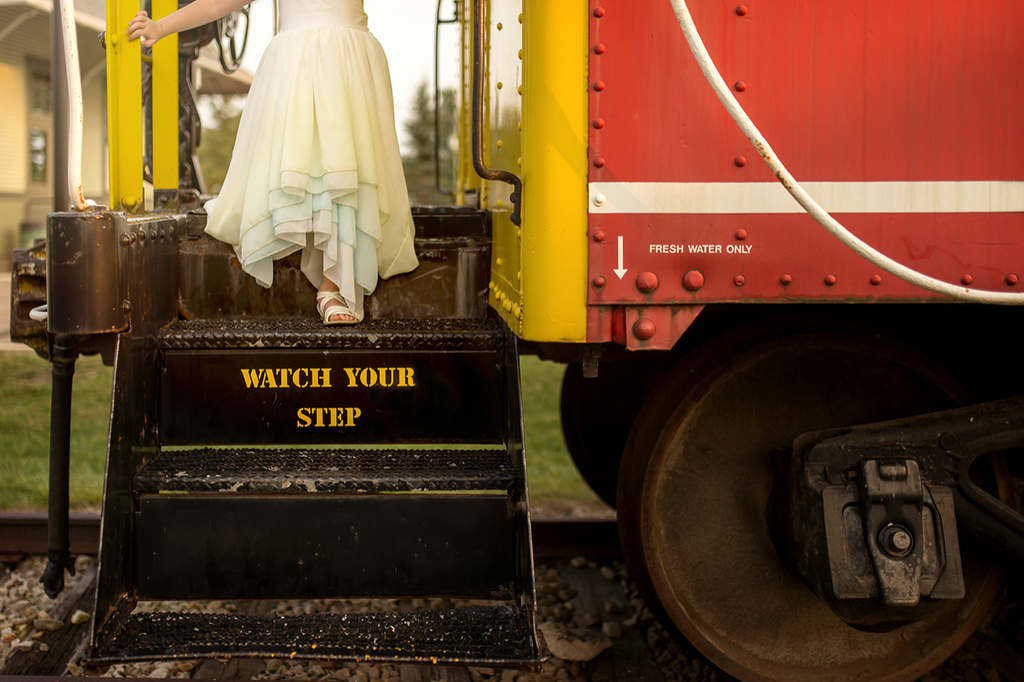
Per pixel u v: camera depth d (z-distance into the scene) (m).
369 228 2.44
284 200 2.37
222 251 2.59
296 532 2.07
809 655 2.42
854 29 1.91
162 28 2.35
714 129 1.90
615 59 1.87
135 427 2.10
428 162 24.00
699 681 2.54
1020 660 2.66
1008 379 2.60
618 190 1.89
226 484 2.04
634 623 2.90
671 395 2.33
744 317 2.50
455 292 2.66
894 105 1.93
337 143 2.36
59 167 5.33
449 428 2.28
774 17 1.90
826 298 1.94
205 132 10.43
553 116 1.87
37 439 5.17
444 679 2.49
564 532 3.44
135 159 2.66
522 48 1.96
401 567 2.08
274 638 1.98
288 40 2.45
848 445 2.18
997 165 1.95
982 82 1.94
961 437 2.19
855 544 2.13
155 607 2.93
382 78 2.58
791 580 2.46
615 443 3.62
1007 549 2.19
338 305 2.46
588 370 2.04
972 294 1.84
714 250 1.91
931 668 2.38
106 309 1.95
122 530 2.01
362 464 2.17
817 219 1.76
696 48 1.69
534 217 1.90
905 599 2.08
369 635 2.01
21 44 14.95
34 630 2.76
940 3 1.92
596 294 1.90
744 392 2.40
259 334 2.25
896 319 2.52
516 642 1.98
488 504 2.09
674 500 2.42
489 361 2.28
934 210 1.95
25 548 3.33
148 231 2.22
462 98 3.88
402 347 2.26
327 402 2.26
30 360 7.54
